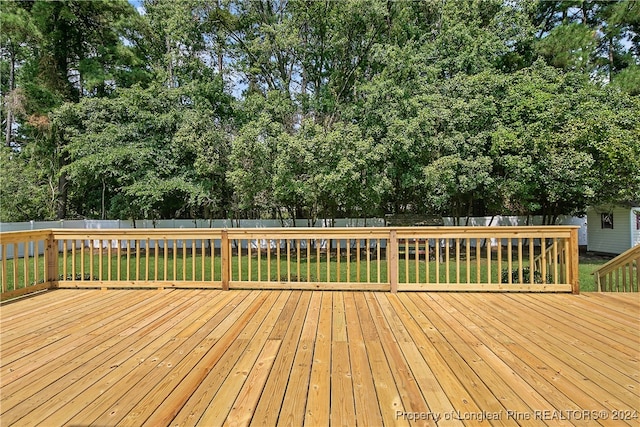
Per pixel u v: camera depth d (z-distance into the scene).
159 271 8.70
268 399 2.28
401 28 13.24
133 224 13.94
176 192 13.10
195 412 2.15
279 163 10.08
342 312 4.14
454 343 3.18
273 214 16.03
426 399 2.27
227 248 5.28
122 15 13.67
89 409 2.19
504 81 10.53
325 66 14.86
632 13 11.49
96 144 11.84
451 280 7.68
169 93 12.95
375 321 3.81
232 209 13.80
